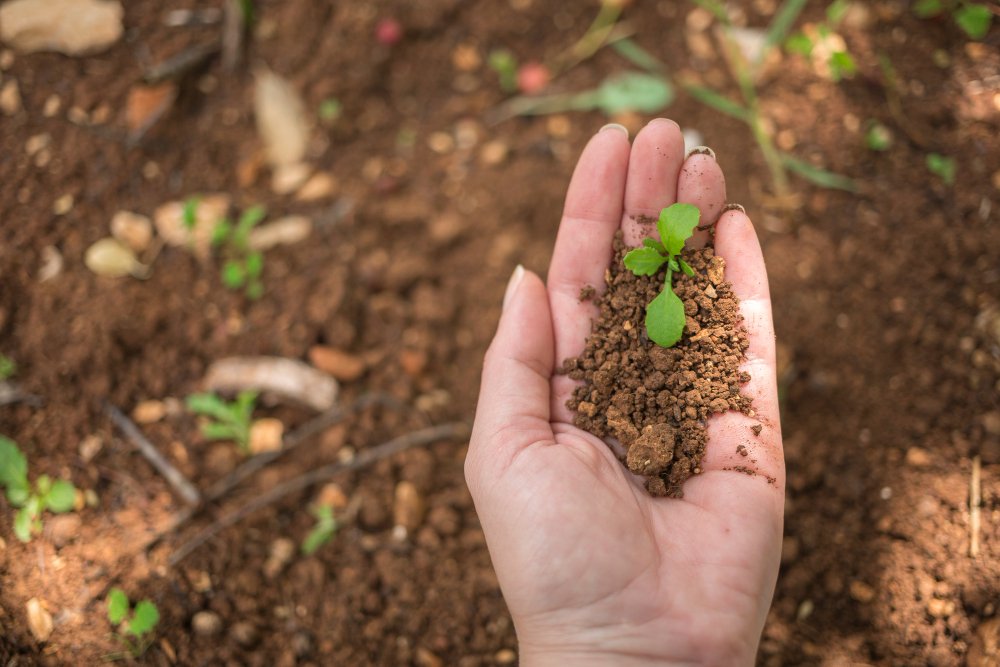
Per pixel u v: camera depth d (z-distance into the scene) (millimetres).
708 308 410
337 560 461
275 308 506
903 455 460
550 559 373
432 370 510
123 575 441
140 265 504
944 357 471
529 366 407
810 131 522
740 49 544
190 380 490
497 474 385
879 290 488
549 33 572
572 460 383
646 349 414
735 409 400
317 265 517
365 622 449
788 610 444
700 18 559
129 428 472
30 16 522
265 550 459
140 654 429
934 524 445
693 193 415
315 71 555
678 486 393
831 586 445
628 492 388
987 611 431
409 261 522
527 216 533
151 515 457
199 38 546
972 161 497
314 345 501
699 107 539
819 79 528
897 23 528
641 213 420
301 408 490
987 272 478
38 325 481
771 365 406
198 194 524
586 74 562
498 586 453
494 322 516
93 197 509
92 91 523
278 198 532
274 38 557
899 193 501
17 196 500
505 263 526
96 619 432
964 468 452
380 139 555
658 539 381
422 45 571
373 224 531
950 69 516
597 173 417
